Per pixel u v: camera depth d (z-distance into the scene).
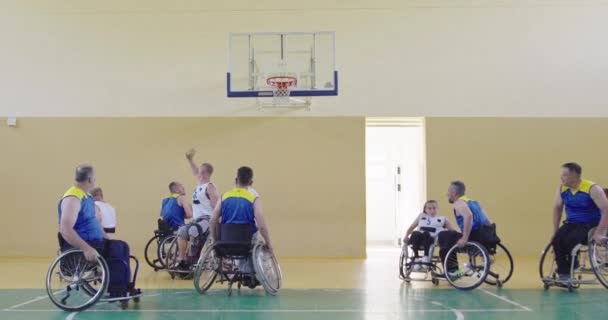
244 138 8.02
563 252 4.82
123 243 4.02
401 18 8.12
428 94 8.03
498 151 7.93
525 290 4.85
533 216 7.83
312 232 7.88
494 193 7.87
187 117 8.07
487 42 8.06
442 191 7.88
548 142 7.93
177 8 8.20
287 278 5.73
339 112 8.02
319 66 8.06
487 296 4.55
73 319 3.62
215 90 8.09
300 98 7.96
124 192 7.97
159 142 8.03
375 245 9.37
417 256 5.32
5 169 7.99
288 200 7.93
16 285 5.20
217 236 4.59
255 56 8.09
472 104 8.00
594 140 7.91
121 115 8.07
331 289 4.96
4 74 8.12
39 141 8.02
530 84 8.00
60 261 3.80
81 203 3.76
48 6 8.20
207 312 3.86
